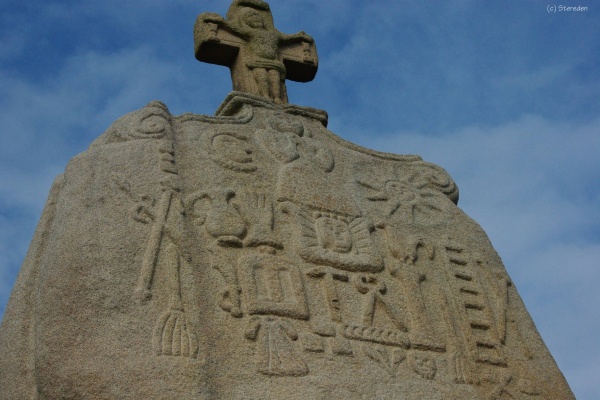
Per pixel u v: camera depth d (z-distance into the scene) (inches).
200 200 190.1
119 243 173.0
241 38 245.0
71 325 158.2
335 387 169.2
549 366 199.9
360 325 184.2
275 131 216.4
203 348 162.6
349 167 219.6
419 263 204.7
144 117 203.0
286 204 197.9
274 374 166.4
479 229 223.1
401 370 180.1
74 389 150.5
